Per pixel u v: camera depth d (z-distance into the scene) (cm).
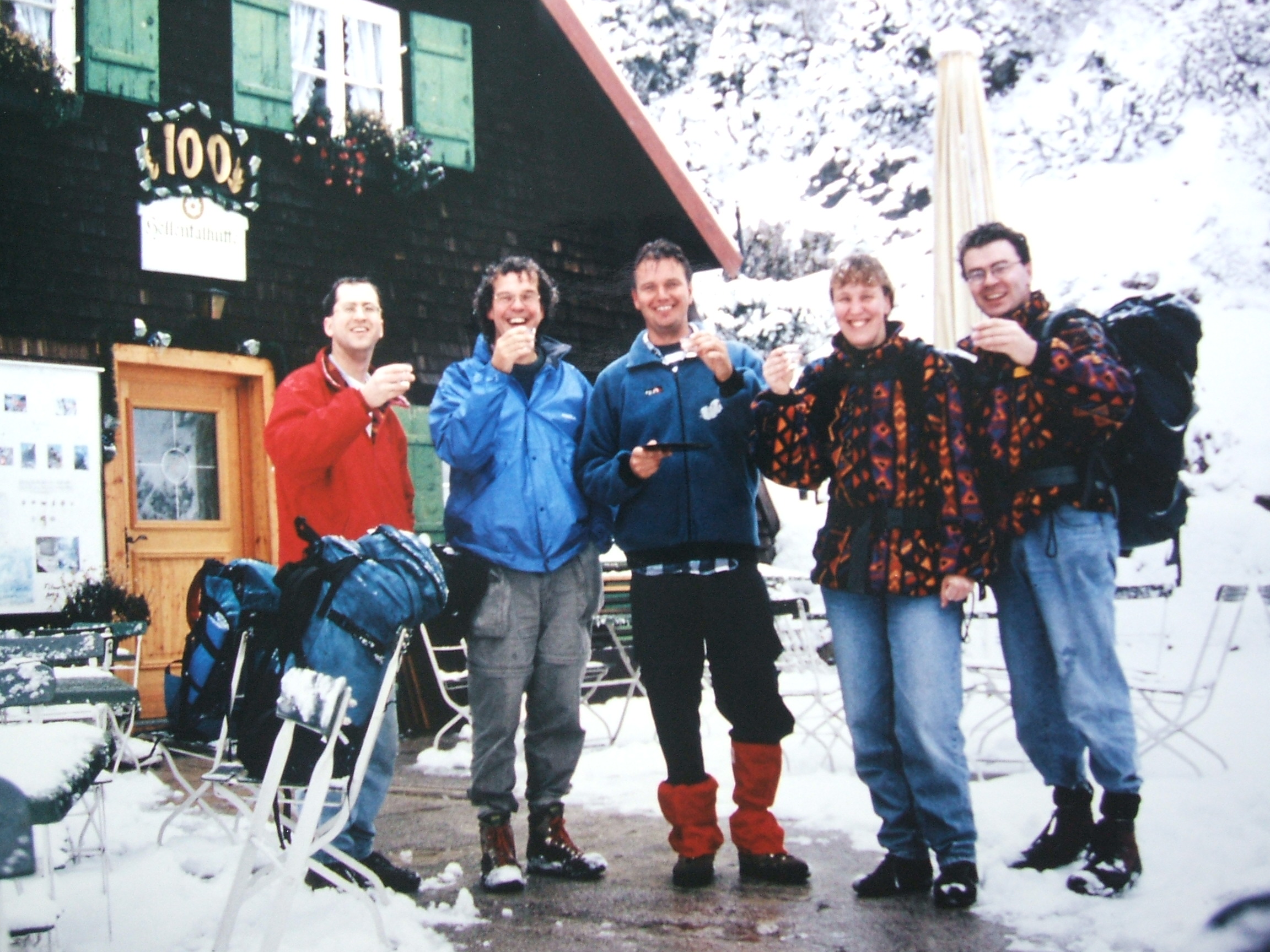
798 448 387
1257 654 931
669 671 387
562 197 1087
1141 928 301
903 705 354
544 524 398
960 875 343
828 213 2764
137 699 362
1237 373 1609
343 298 408
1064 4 2889
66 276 798
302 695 262
